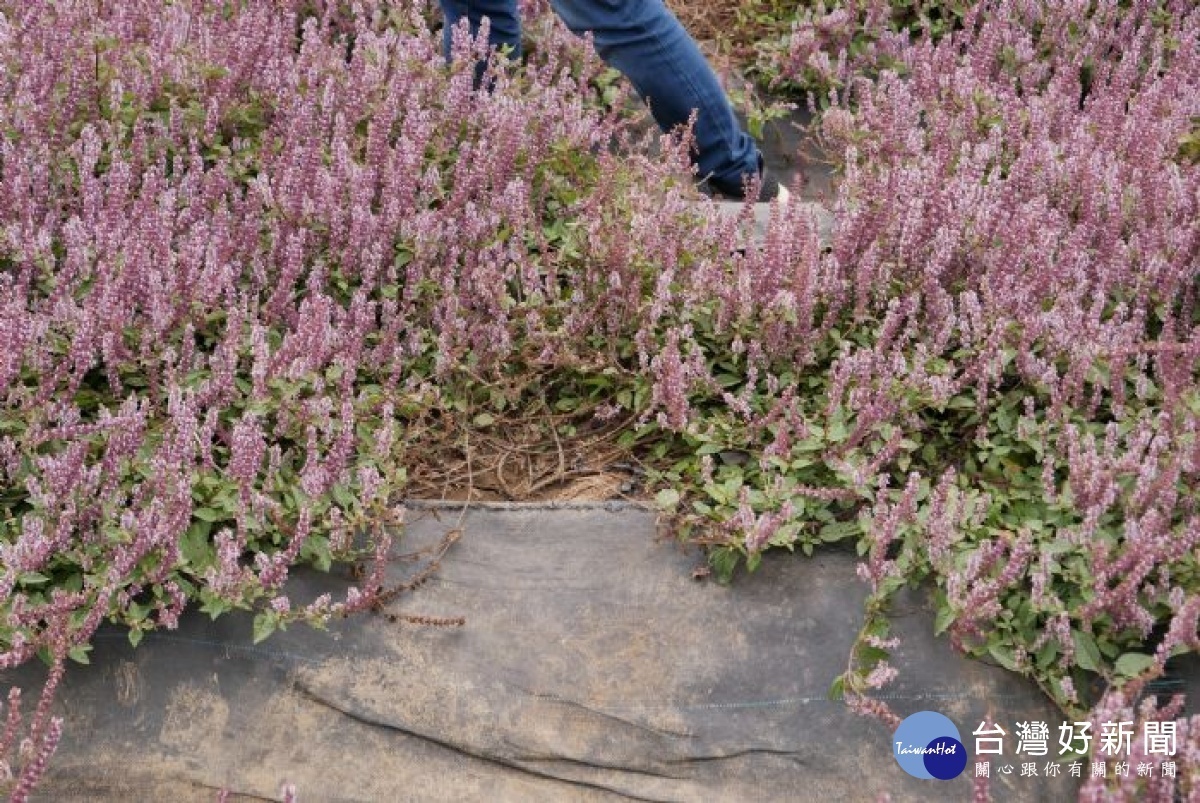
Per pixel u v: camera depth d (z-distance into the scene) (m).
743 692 3.42
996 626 3.36
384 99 4.73
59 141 4.25
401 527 3.68
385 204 4.20
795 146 5.70
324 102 4.54
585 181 4.57
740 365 4.00
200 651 3.45
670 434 3.96
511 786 3.34
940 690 3.38
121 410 3.47
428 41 5.06
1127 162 4.46
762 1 6.27
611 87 5.48
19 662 3.20
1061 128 4.84
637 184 4.35
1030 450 3.74
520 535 3.72
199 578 3.39
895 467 3.78
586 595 3.59
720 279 3.98
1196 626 3.28
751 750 3.35
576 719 3.40
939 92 5.13
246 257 4.07
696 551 3.63
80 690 3.38
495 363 4.01
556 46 5.43
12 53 4.47
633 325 4.05
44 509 3.38
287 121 4.54
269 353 3.81
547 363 4.11
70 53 4.52
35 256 3.82
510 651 3.50
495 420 4.09
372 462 3.70
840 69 5.64
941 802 3.26
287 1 5.16
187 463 3.46
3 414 3.51
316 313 3.67
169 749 3.35
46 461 3.33
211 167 4.56
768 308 3.83
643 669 3.46
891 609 3.48
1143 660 3.23
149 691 3.40
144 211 3.95
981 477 3.75
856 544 3.58
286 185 4.09
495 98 4.68
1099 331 3.73
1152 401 3.77
